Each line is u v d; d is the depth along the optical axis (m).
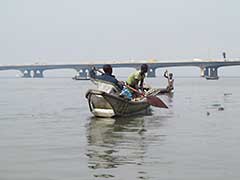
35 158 9.62
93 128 14.99
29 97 40.84
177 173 8.05
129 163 8.95
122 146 11.07
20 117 19.77
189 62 141.25
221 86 78.75
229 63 139.75
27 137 12.97
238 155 9.75
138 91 19.22
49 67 176.38
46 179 7.73
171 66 144.88
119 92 18.45
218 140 12.02
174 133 13.49
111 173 8.09
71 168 8.55
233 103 29.03
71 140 12.25
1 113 22.11
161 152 10.16
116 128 14.91
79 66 162.00
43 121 17.70
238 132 13.67
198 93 46.75
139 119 17.97
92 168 8.52
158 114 20.36
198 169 8.37
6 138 12.77
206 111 22.22
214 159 9.31
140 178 7.70
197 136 12.80
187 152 10.15
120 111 18.25
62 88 72.31
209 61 140.88
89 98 18.06
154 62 141.38
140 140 12.08
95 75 18.28
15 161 9.33
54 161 9.26
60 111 22.97
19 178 7.84
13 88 74.44
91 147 10.98
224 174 7.96
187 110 22.88
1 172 8.31
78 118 18.80
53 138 12.70
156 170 8.30
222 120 17.50
